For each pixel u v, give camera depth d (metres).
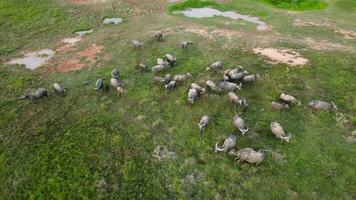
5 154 19.05
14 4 41.19
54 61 28.94
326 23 34.75
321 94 22.28
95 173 17.44
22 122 21.61
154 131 20.06
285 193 15.64
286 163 17.08
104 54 29.55
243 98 21.33
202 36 31.86
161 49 29.61
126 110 22.08
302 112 20.53
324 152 17.64
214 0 41.62
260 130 19.33
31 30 34.88
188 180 16.73
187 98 22.38
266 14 37.50
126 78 25.62
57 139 19.91
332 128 19.22
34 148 19.34
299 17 36.56
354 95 22.02
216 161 17.55
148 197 16.12
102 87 24.30
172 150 18.56
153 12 38.97
